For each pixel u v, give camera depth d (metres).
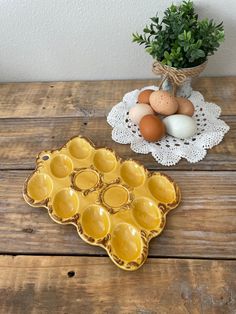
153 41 0.46
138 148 0.43
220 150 0.42
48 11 0.51
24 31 0.53
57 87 0.57
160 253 0.32
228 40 0.53
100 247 0.32
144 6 0.50
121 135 0.45
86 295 0.29
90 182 0.37
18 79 0.60
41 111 0.51
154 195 0.36
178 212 0.35
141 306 0.28
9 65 0.58
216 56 0.55
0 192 0.38
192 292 0.29
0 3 0.50
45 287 0.29
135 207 0.35
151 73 0.58
